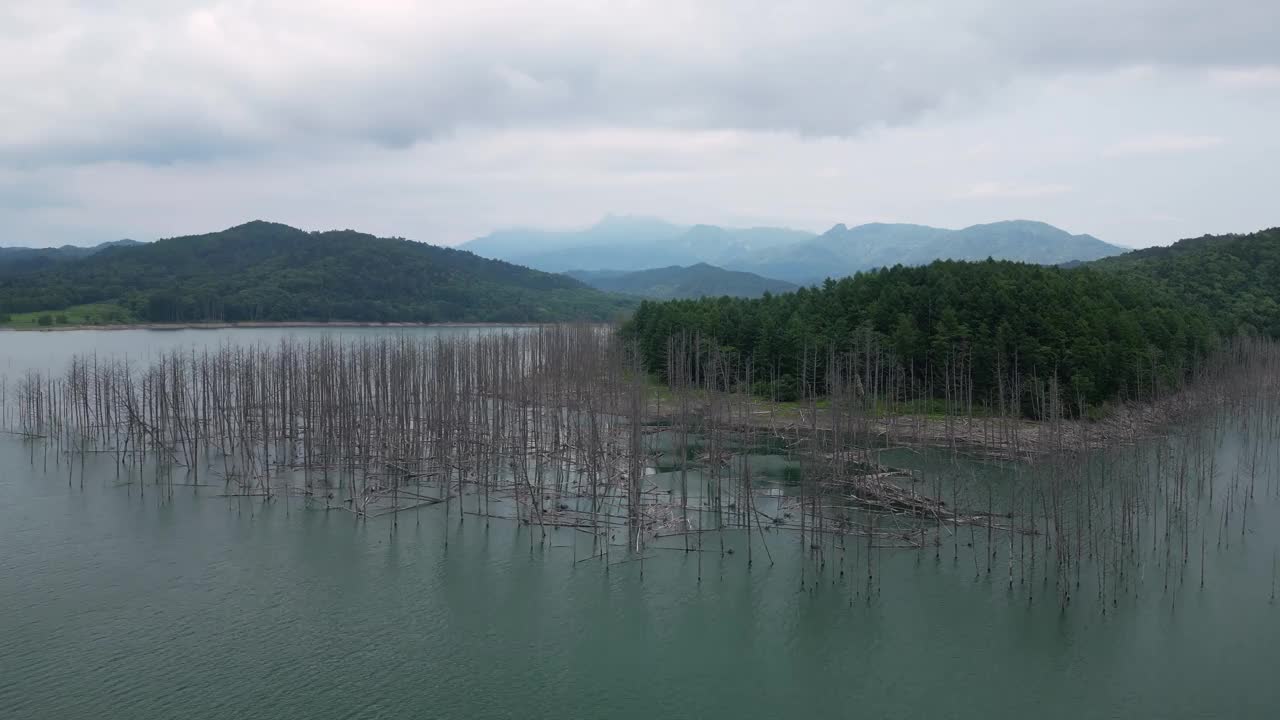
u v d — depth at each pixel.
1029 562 91.50
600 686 68.06
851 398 111.38
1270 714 63.66
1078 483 89.56
